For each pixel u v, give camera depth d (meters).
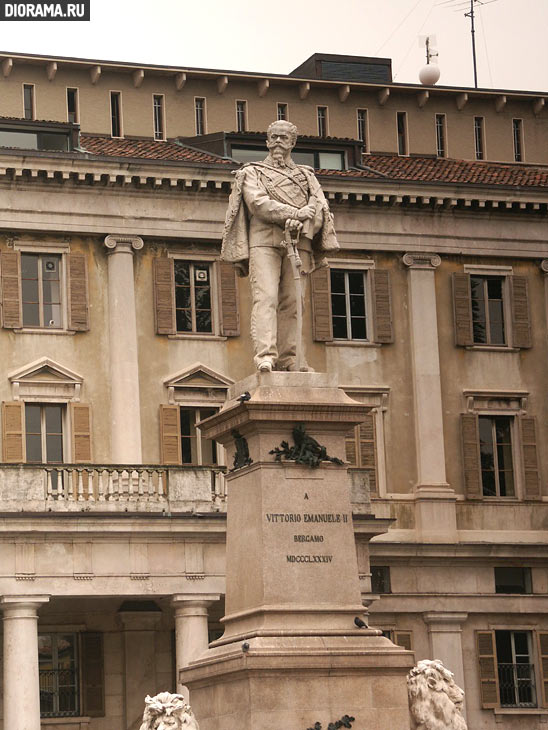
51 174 60.38
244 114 70.19
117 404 60.62
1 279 60.19
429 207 65.69
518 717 62.34
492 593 63.19
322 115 71.50
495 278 67.00
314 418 24.94
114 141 66.69
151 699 24.36
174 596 53.66
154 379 61.50
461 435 64.94
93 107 68.06
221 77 69.38
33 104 67.38
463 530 64.25
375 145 72.00
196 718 24.97
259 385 25.12
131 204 61.84
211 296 62.94
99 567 53.09
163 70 68.69
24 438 59.41
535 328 66.88
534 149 73.62
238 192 25.94
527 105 74.12
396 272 65.50
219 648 24.69
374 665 23.91
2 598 52.16
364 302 65.19
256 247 25.83
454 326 65.69
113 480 54.25
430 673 24.95
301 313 25.69
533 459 65.56
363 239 64.94
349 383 64.19
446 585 62.91
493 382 65.94
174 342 61.97
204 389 61.88
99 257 61.62
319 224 26.00
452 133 73.06
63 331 60.66
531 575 64.06
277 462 24.78
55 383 60.19
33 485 53.38
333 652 23.78
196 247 62.75
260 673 23.55
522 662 63.28
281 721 23.48
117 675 57.88
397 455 64.25
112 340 61.03
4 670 52.47
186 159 64.25
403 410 64.69
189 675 25.03
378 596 56.31
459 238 66.06
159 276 61.97
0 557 52.28
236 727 23.84
